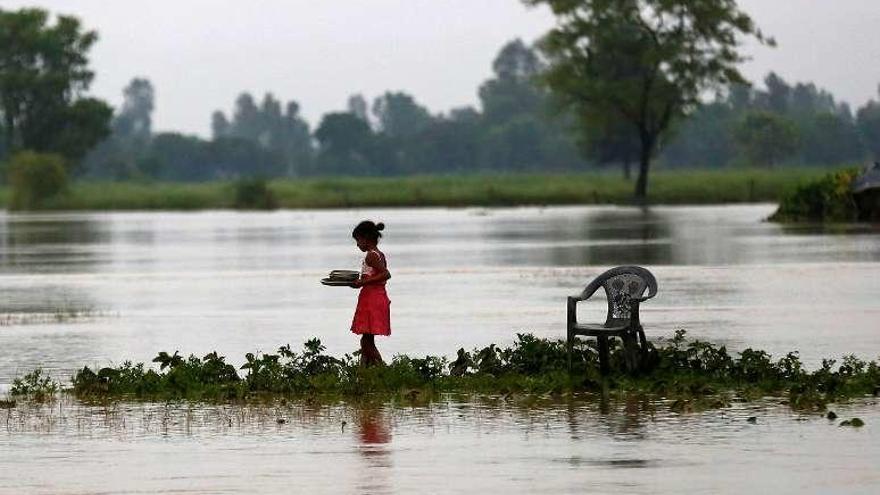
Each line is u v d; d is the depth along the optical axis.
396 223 149.88
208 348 41.75
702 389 31.06
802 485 21.80
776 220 140.38
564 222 145.88
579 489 21.66
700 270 71.12
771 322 46.41
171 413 29.47
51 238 128.88
